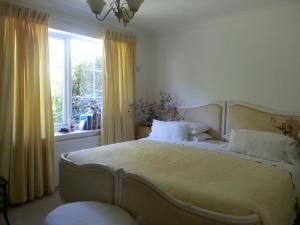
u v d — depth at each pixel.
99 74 4.19
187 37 4.17
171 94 4.43
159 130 3.79
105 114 3.85
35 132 2.99
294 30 3.14
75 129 3.85
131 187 1.94
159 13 3.56
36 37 2.97
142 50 4.54
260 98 3.45
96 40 3.94
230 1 3.11
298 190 2.47
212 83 3.91
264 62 3.40
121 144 3.11
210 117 3.84
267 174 2.15
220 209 1.55
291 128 3.11
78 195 2.36
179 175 2.06
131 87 4.25
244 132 3.05
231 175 2.09
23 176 2.86
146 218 1.85
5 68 2.71
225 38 3.74
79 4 3.20
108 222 1.69
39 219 2.58
